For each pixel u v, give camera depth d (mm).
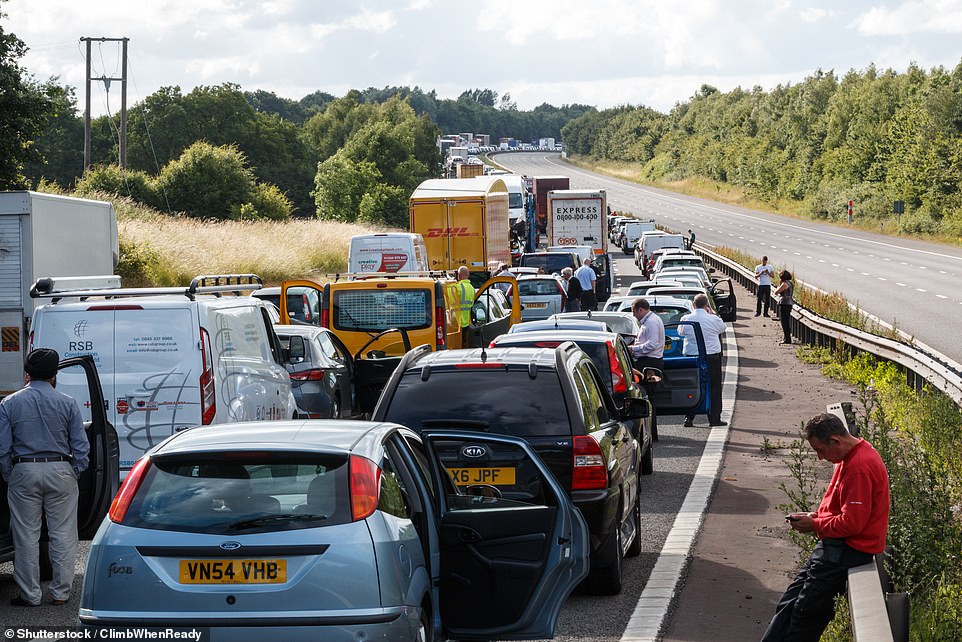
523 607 15797
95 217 52625
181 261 106875
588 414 21609
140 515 13977
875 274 131500
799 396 51344
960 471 29141
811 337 72938
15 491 21672
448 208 97750
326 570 13547
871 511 16375
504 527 16016
